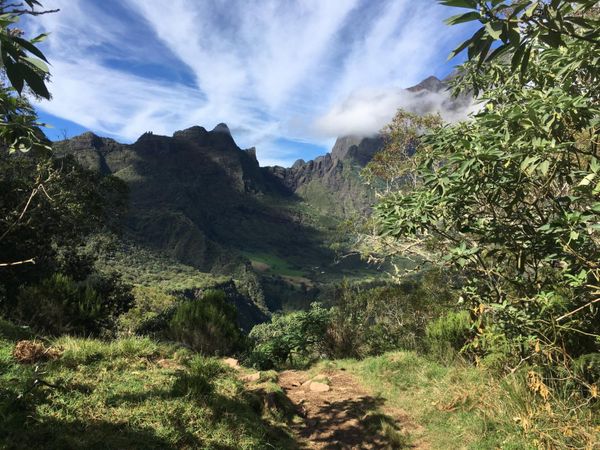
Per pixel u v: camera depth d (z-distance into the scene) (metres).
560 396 3.90
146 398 4.02
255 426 4.25
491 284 4.38
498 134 3.54
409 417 5.28
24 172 12.66
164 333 8.36
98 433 3.18
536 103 3.33
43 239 14.77
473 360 6.48
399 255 9.32
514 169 3.59
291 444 4.43
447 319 7.71
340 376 7.51
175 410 3.85
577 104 3.13
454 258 4.03
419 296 12.48
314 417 5.40
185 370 5.38
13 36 1.28
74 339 5.72
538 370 4.36
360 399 6.08
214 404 4.24
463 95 6.58
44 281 7.53
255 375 6.30
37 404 3.39
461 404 5.00
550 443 3.34
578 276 3.29
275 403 5.33
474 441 4.10
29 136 2.21
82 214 16.62
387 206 4.66
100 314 7.91
